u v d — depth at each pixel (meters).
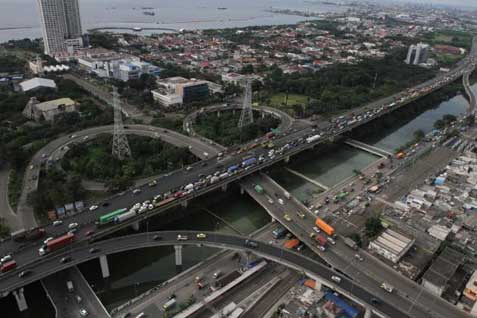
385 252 158.75
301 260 152.12
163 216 192.62
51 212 179.38
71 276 145.25
